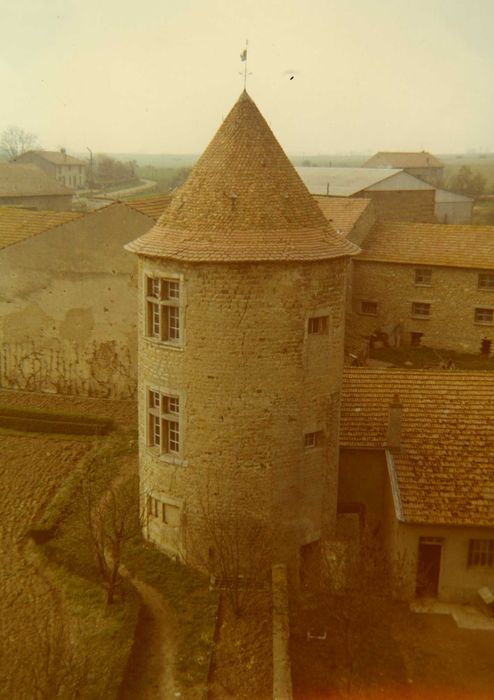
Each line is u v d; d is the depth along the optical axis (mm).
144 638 23562
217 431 25875
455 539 26375
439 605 26656
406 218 78438
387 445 28734
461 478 27469
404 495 26828
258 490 26359
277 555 27109
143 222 40719
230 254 24062
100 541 27062
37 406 42156
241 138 25578
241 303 24688
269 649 23250
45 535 28578
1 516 30344
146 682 21688
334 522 28766
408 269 56062
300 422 26359
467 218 94125
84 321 43094
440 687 22562
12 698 19984
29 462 35250
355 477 30109
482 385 30734
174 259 24562
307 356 25953
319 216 26344
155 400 27312
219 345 25125
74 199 121250
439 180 143750
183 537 27203
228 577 25656
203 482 26484
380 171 82375
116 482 33062
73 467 34719
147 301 26516
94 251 41812
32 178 97125
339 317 26766
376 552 26359
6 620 23969
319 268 25406
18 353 44594
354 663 23391
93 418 38844
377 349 55938
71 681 20422
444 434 29109
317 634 24641
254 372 25328
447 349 56031
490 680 22984
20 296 43656
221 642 23594
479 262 53812
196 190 25594
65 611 24359
